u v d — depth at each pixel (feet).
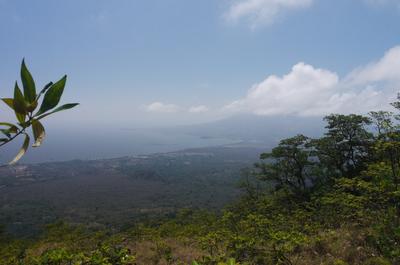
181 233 47.32
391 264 16.56
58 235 53.36
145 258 31.68
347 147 66.69
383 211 22.94
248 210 61.62
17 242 57.16
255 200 68.74
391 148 19.69
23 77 2.65
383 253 17.84
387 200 22.13
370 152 59.36
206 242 28.37
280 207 56.13
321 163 70.08
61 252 16.67
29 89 2.64
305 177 71.10
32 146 2.61
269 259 20.36
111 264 14.32
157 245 36.22
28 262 27.96
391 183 20.27
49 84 2.62
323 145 68.23
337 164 69.21
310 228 29.73
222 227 43.39
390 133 19.61
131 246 40.22
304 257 20.97
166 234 50.88
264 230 30.01
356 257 19.19
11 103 2.60
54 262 16.14
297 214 37.52
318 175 67.87
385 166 22.07
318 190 61.82
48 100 2.63
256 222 33.01
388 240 18.60
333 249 21.17
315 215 36.35
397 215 20.61
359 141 63.82
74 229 58.39
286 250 20.16
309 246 22.99
